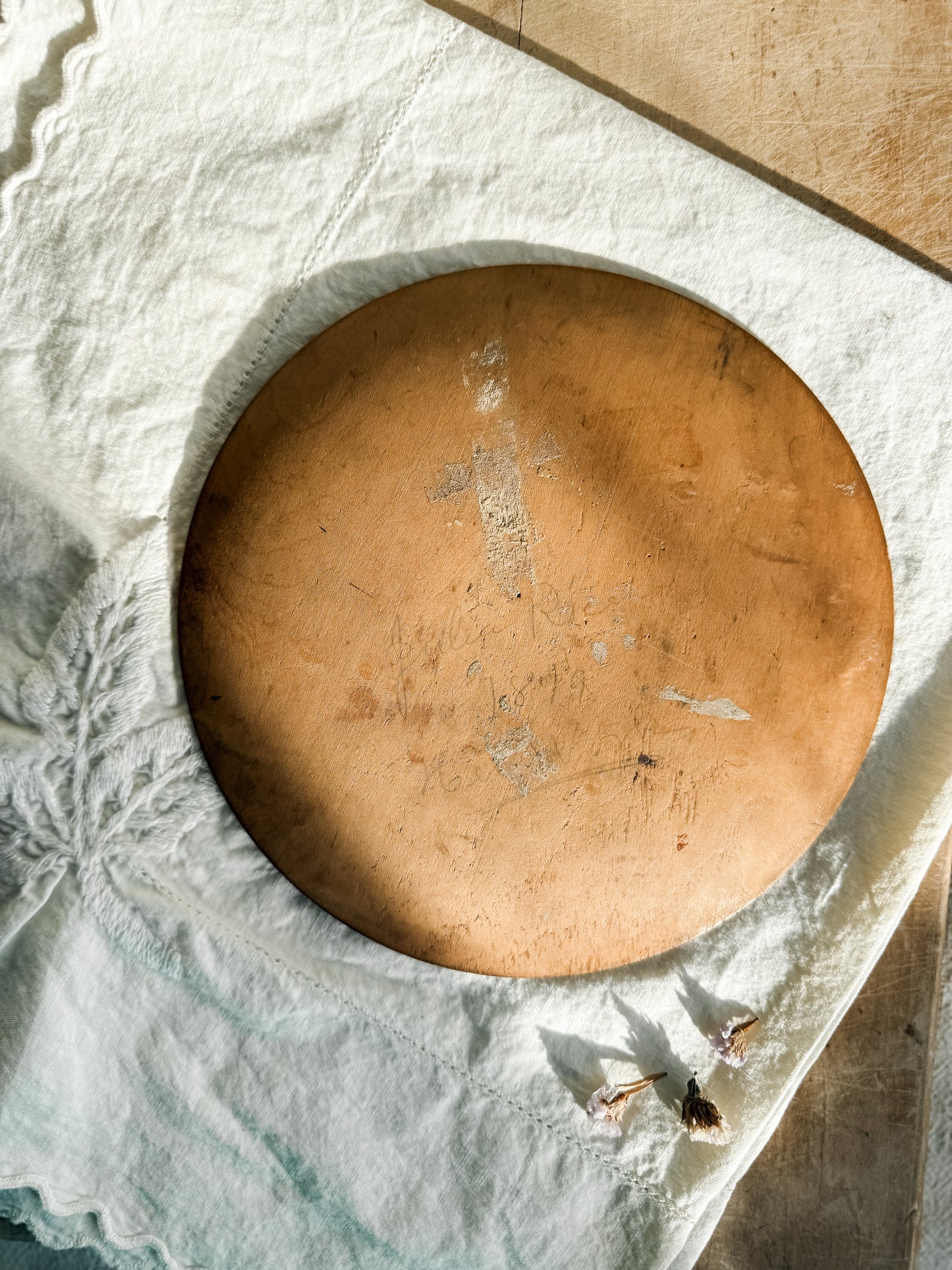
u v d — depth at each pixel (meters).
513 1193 0.34
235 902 0.34
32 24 0.32
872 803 0.35
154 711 0.33
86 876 0.33
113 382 0.33
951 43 0.35
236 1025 0.34
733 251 0.34
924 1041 0.36
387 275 0.34
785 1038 0.35
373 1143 0.34
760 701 0.32
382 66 0.33
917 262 0.36
